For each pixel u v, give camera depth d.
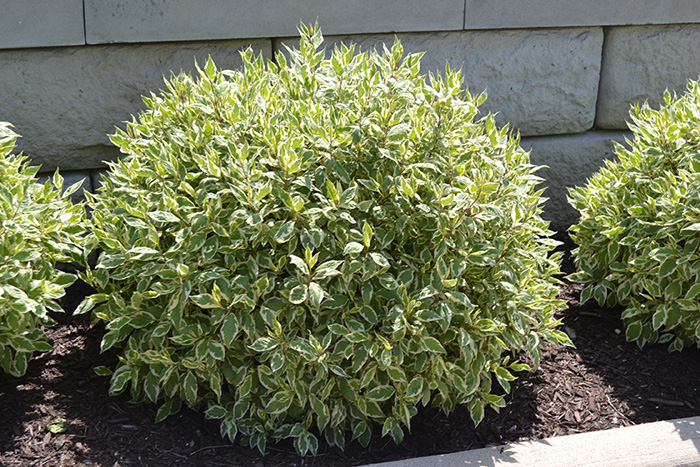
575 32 4.55
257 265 2.78
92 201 3.29
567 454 2.83
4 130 3.24
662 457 2.82
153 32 4.00
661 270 3.45
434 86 3.22
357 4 4.19
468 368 2.93
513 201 3.11
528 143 4.75
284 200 2.66
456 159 2.92
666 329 3.54
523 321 3.07
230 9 4.05
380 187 2.81
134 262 2.93
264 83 3.13
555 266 3.38
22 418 2.94
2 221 2.90
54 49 3.96
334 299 2.77
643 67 4.70
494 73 4.51
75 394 3.12
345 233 2.75
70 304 3.84
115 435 2.88
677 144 3.66
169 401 3.00
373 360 2.83
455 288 2.84
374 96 2.96
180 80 3.52
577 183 4.89
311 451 2.86
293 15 4.14
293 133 2.89
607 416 3.20
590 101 4.70
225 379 3.08
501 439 3.03
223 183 2.86
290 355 2.76
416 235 2.88
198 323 2.79
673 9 4.57
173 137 2.97
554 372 3.49
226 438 2.94
